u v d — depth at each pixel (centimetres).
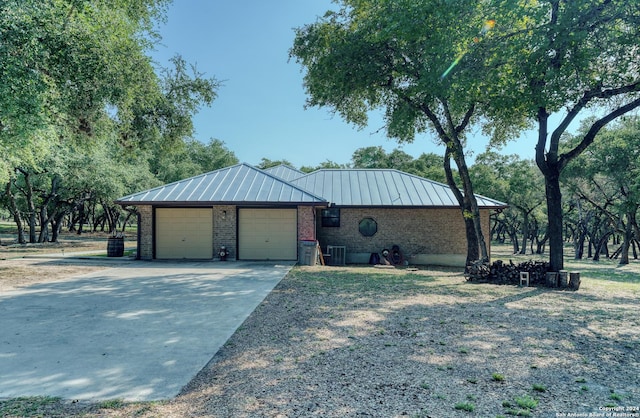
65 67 940
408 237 1834
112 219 3769
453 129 1323
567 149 2205
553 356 480
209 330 598
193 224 1641
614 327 621
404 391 376
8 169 1750
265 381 404
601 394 373
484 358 471
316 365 448
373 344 526
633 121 1898
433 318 672
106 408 347
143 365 454
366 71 1260
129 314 702
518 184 2969
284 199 1576
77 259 1638
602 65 955
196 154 4941
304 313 709
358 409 338
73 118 1147
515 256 2895
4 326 620
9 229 4747
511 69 960
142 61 1131
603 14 835
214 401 358
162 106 1617
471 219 1473
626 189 2303
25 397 371
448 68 956
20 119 887
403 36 1049
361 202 1839
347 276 1243
